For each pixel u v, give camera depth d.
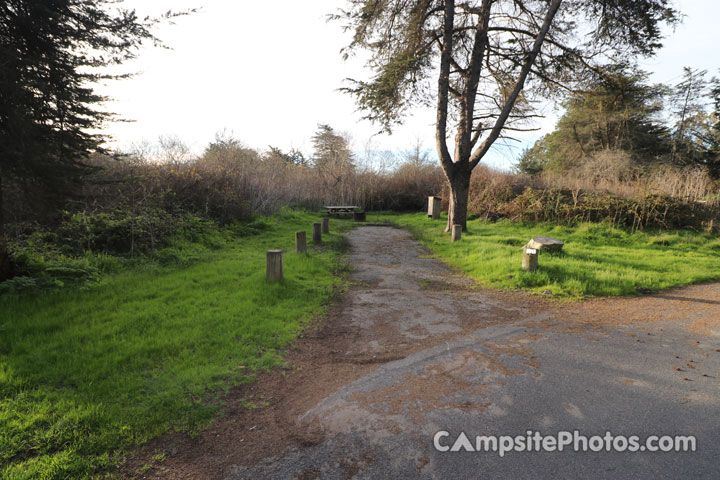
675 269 8.65
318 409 3.11
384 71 12.80
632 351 4.25
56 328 4.54
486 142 12.90
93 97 6.00
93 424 2.82
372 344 4.55
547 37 13.08
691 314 5.59
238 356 4.03
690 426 2.84
